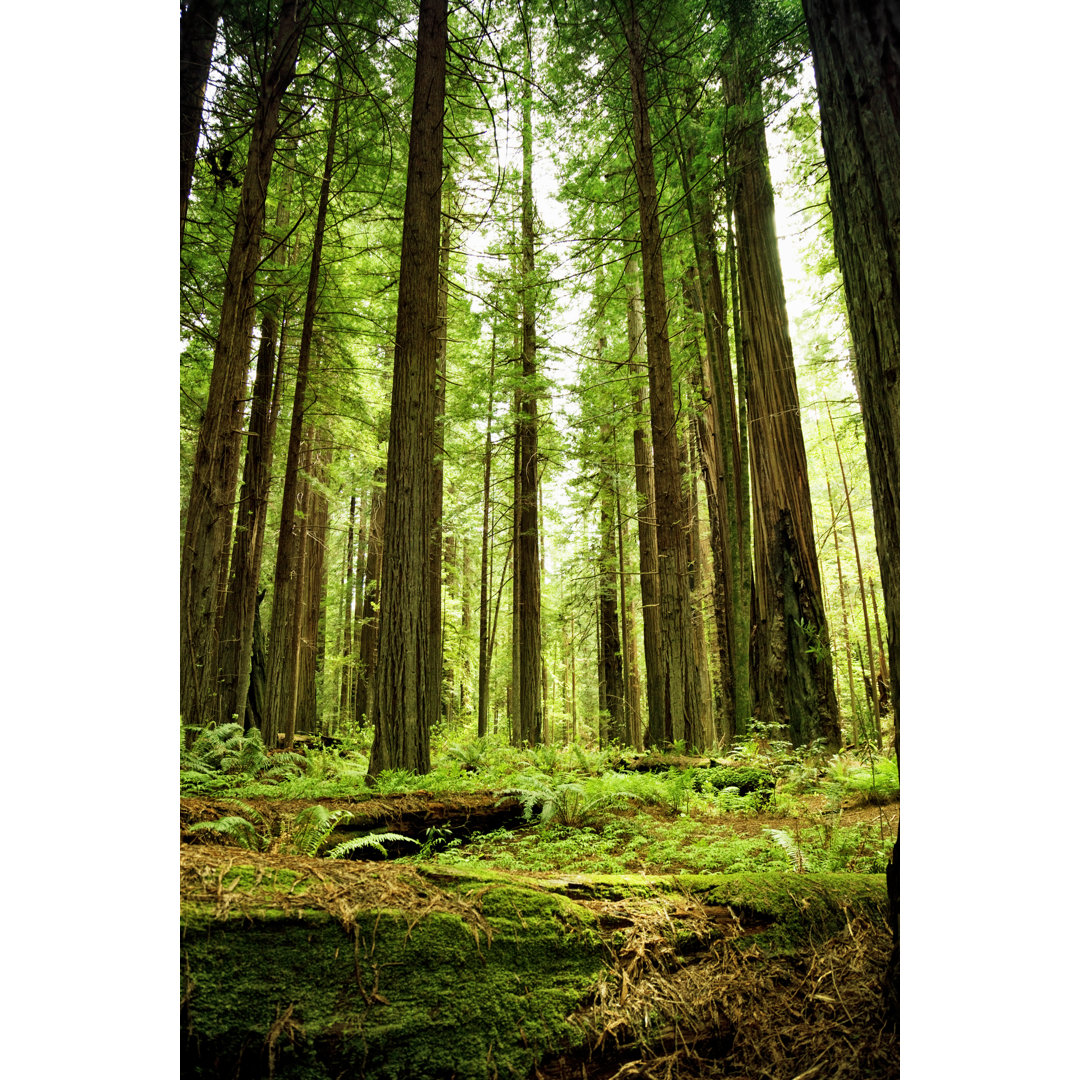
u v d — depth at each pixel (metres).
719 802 5.71
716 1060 2.02
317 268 10.64
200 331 10.20
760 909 2.35
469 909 2.05
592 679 31.12
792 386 8.84
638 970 2.09
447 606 20.91
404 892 2.05
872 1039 2.07
